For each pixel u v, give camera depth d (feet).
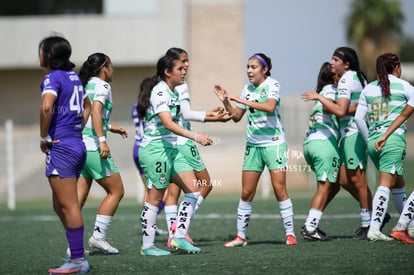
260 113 81.66
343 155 85.15
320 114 84.94
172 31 301.63
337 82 85.92
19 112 320.29
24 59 305.94
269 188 214.07
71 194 63.41
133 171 236.43
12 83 321.11
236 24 322.75
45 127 61.77
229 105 83.30
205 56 323.98
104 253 78.84
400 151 77.77
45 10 332.80
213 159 245.24
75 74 64.59
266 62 81.82
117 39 302.86
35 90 321.11
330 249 74.23
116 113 273.33
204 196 88.69
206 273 61.62
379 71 79.20
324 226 103.04
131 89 314.55
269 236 94.73
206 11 322.75
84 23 303.68
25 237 103.19
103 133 75.61
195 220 121.19
